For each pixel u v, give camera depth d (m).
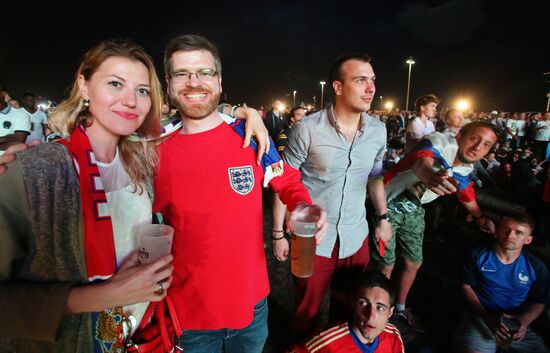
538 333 2.65
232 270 1.47
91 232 1.02
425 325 2.95
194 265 1.45
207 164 1.45
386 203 2.69
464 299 2.61
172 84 1.42
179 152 1.44
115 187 1.16
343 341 2.00
